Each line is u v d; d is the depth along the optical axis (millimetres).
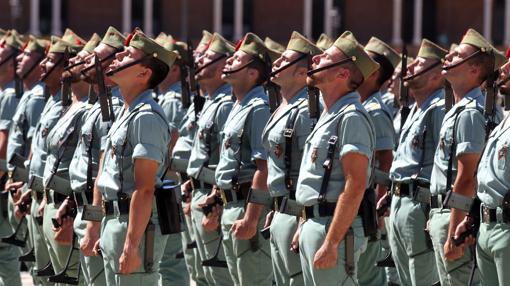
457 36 161750
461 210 29250
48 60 36406
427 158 32281
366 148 26984
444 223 30516
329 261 26891
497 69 30547
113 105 32688
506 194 27062
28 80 41875
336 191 27328
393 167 32844
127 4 162625
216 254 35625
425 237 32250
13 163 40031
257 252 33250
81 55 33906
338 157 27312
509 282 27344
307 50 31234
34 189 35812
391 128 34969
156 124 28469
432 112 32344
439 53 32844
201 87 41594
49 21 160250
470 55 30031
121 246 28766
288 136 30438
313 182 27562
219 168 33969
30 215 37656
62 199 33531
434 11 162500
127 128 28578
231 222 33812
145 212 28156
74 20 161625
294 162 30547
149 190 28172
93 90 33188
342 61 27719
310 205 27609
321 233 27438
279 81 31328
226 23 165750
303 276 29609
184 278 40562
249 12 165750
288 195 30484
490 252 27641
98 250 29953
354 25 165625
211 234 35969
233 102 36281
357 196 26797
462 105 29953
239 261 33562
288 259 30625
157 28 163375
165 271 40312
